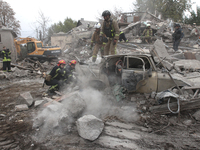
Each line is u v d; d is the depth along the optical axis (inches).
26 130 118.2
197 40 491.2
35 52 607.2
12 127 123.2
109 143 101.3
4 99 191.5
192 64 210.1
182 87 141.4
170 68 174.9
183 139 105.3
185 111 135.7
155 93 149.0
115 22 209.3
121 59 175.5
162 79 148.8
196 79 154.9
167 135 110.8
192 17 885.8
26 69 408.5
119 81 173.2
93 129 108.3
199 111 129.0
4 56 375.9
